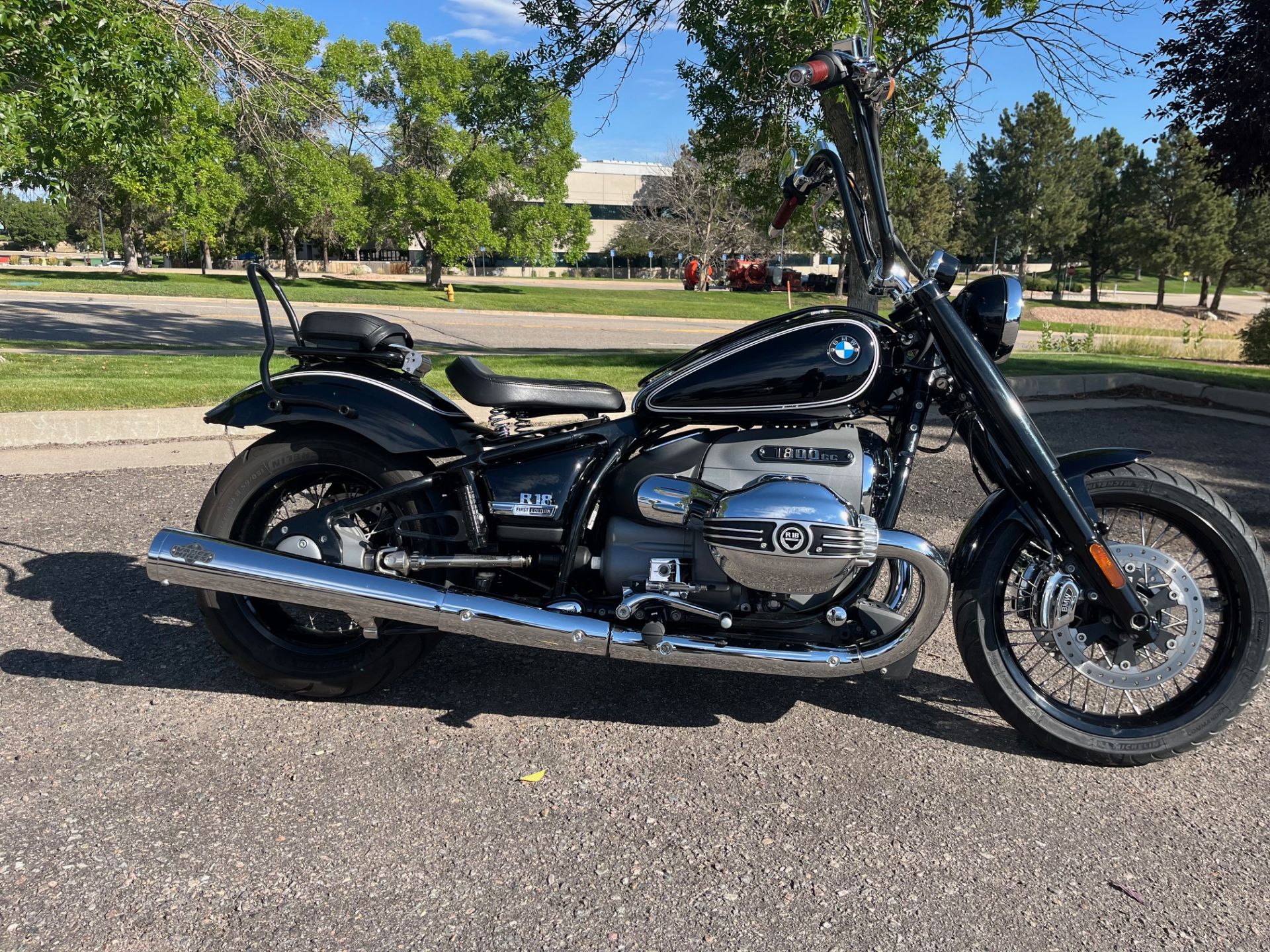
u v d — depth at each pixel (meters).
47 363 9.55
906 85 10.05
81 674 3.28
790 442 2.88
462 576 3.08
